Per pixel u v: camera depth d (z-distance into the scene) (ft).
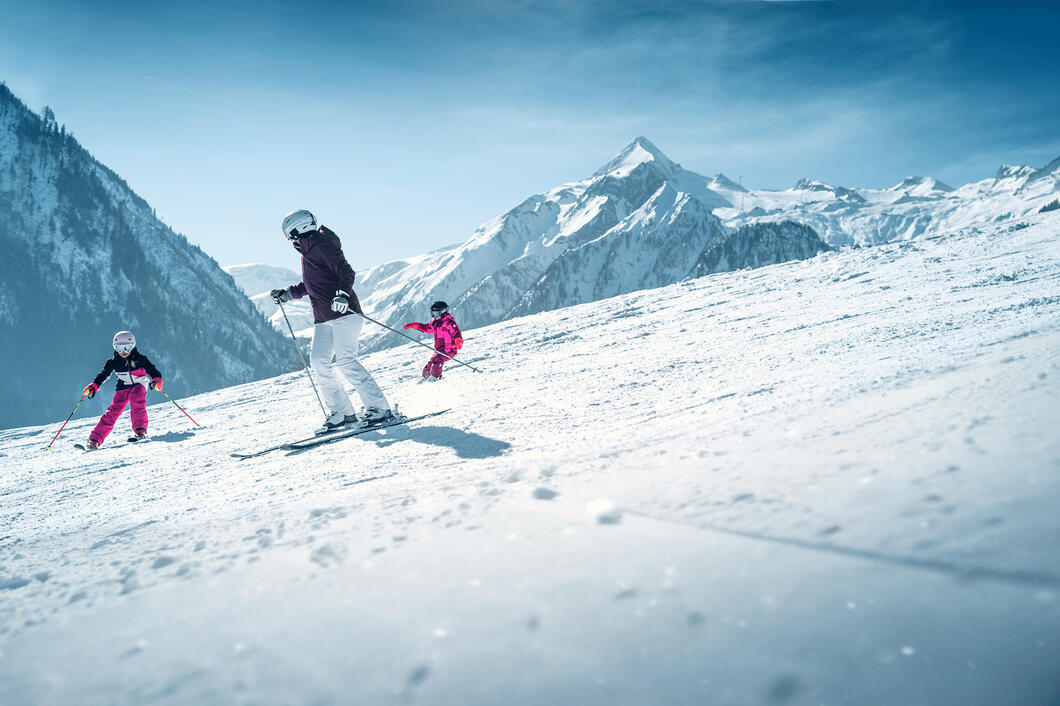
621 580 4.30
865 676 2.98
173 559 7.27
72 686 4.30
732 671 3.19
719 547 4.52
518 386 22.72
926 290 27.68
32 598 6.71
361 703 3.51
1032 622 3.06
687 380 17.58
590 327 40.91
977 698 2.70
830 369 13.76
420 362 41.32
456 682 3.52
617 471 7.64
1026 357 8.92
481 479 9.49
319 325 19.61
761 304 35.88
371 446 16.31
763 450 7.14
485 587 4.59
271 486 13.56
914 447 5.87
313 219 18.98
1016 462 4.90
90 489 18.61
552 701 3.21
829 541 4.28
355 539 6.59
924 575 3.63
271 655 4.20
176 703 3.84
